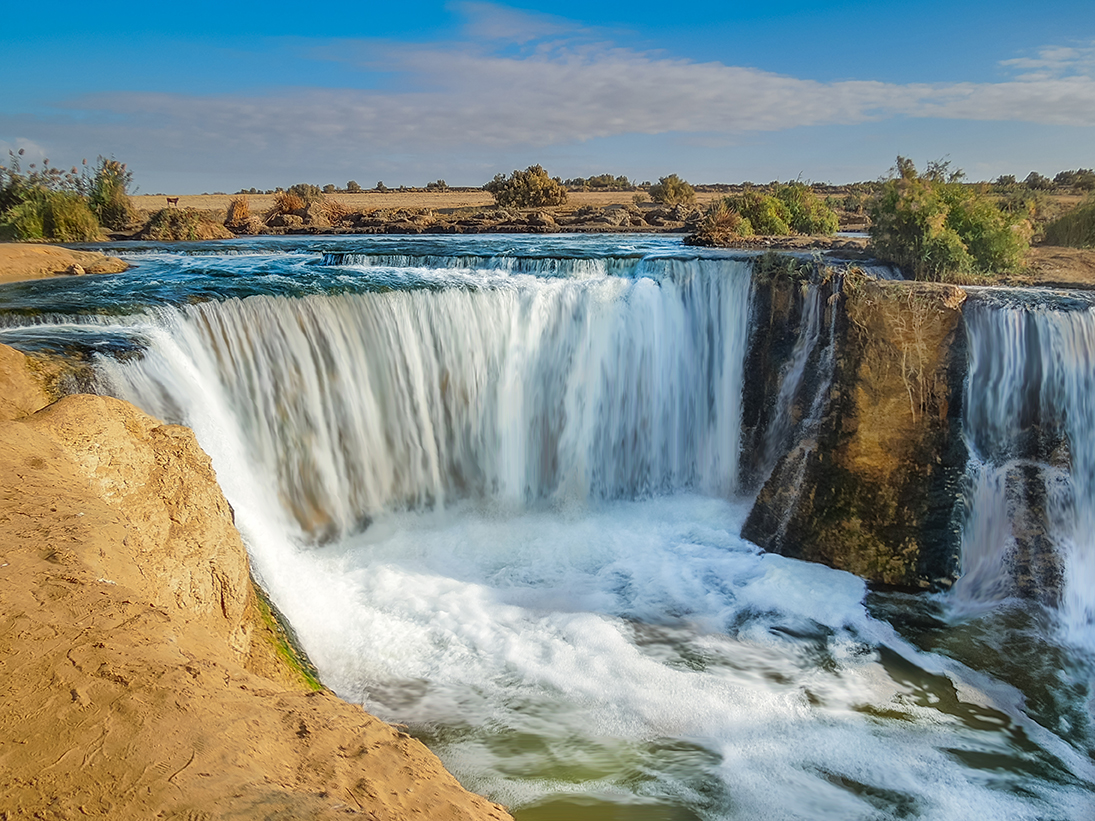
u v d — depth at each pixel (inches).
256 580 362.9
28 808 113.3
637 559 452.8
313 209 1556.3
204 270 684.7
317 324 472.4
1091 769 291.1
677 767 283.3
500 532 486.3
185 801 116.0
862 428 441.4
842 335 457.1
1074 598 390.6
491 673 337.4
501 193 2087.8
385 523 491.5
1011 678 346.3
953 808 267.9
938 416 431.2
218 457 393.7
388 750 147.6
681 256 572.4
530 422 542.0
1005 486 416.5
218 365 437.4
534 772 277.9
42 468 226.4
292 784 127.5
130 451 254.7
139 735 130.9
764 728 307.1
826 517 444.1
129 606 169.2
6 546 183.2
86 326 421.7
